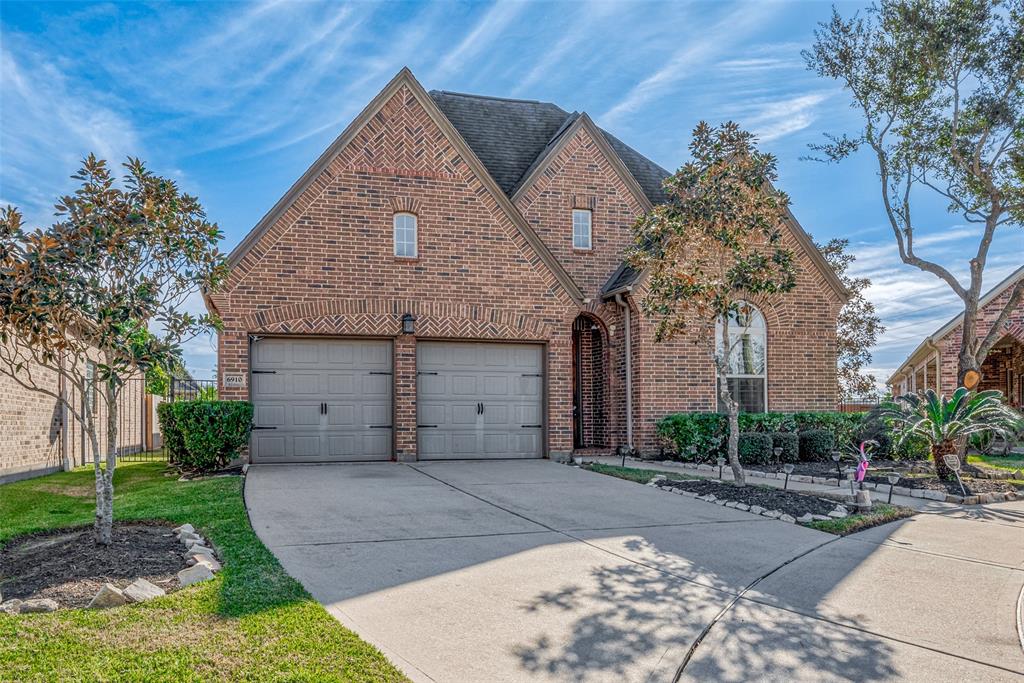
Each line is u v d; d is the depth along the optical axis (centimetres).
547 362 1534
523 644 504
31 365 1382
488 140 1917
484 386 1507
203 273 757
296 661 450
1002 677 472
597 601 596
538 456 1531
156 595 559
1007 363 2609
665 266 1196
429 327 1452
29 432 1378
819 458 1561
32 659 441
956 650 517
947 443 1287
